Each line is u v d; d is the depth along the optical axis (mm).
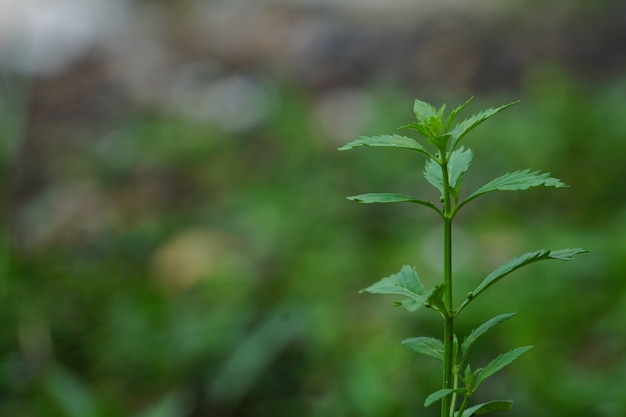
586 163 5863
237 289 4750
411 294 1645
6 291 4328
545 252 1600
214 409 3822
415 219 5516
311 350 4070
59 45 9188
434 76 8180
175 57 9031
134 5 10266
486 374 1680
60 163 6848
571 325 4176
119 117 7754
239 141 7016
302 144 6551
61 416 3699
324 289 4660
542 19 9023
